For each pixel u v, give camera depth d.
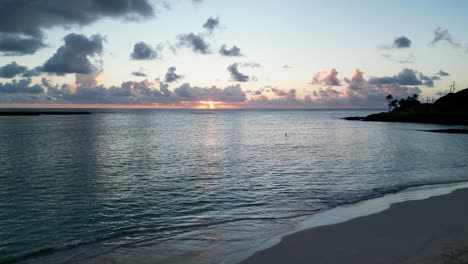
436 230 14.48
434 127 107.75
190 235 15.20
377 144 58.06
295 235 14.40
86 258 13.00
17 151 46.19
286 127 112.00
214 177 29.05
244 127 112.06
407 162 37.50
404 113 152.38
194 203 20.97
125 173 30.95
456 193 21.16
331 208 19.11
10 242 14.84
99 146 53.16
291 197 22.16
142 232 15.85
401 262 11.45
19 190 24.30
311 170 32.41
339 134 81.31
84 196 22.66
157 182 27.06
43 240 15.03
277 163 37.03
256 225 16.38
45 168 33.38
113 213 18.98
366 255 12.16
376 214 17.08
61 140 61.88
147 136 73.38
